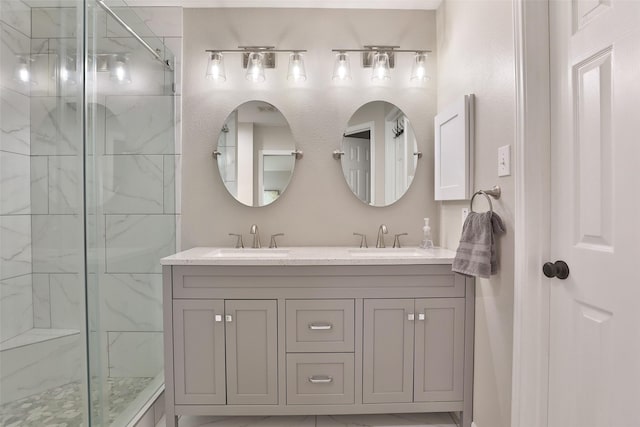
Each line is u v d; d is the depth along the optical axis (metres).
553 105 1.30
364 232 2.37
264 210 2.36
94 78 1.44
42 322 1.36
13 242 1.31
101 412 1.47
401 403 1.83
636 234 0.99
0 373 1.30
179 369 1.79
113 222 1.64
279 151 2.35
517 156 1.38
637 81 0.98
